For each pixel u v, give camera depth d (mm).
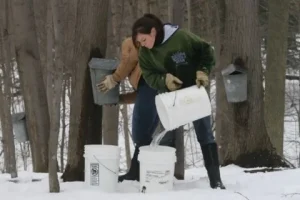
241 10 12250
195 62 7875
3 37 13984
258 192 7648
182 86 7840
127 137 21359
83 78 9148
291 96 30906
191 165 25109
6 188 8367
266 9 23828
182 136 9977
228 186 8578
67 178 9234
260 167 12203
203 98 7414
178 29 7770
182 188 8438
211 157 8211
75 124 9234
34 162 12492
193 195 7180
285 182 8797
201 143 8258
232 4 12375
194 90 7441
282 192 7613
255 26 12328
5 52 15242
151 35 7484
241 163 12438
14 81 19156
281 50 20234
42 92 12203
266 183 8781
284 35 20234
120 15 17047
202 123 8133
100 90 8695
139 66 8039
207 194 7238
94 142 9258
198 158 26094
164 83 7562
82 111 9172
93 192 7391
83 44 9148
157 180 7598
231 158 12750
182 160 9992
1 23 14453
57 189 7707
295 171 9867
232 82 11922
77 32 9234
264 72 21906
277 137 20172
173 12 10125
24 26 11992
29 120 12266
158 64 7762
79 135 9211
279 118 20250
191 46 7754
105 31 9266
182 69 7789
